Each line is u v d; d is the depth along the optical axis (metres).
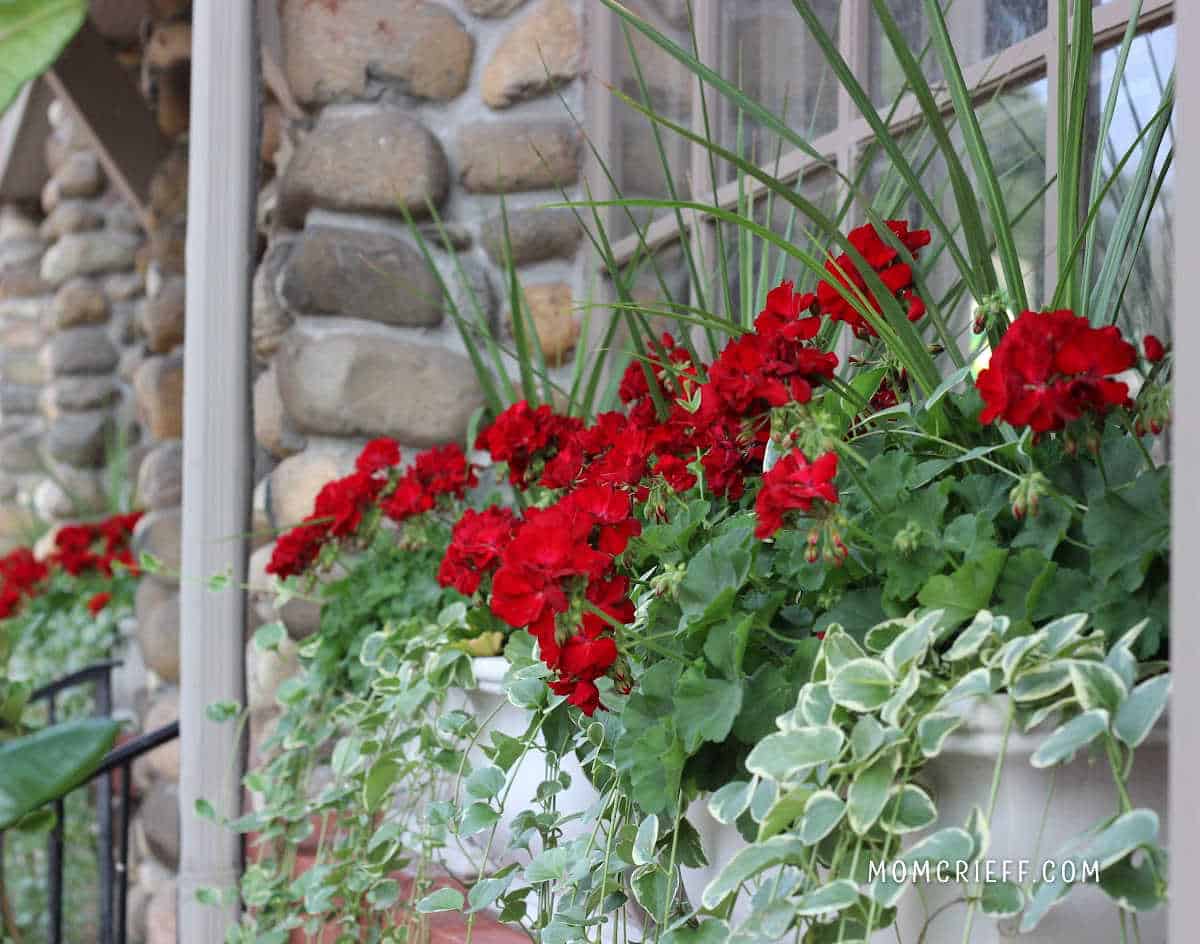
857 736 0.77
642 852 0.92
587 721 1.09
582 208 2.10
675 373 1.30
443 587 1.66
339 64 2.05
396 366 2.00
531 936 1.14
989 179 0.97
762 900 0.78
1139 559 0.79
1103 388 0.78
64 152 4.62
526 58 2.09
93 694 3.65
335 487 1.71
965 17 1.48
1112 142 1.29
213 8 1.95
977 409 0.96
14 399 5.01
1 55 0.86
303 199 2.03
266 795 1.70
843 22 1.65
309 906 1.39
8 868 3.54
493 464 1.73
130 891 3.26
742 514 1.07
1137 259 1.25
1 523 4.93
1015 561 0.83
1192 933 0.57
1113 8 1.28
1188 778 0.57
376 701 1.55
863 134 1.62
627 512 1.01
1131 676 0.73
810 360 0.91
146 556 1.91
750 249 1.42
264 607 2.09
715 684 0.90
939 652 0.88
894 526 0.89
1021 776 0.78
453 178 2.12
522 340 1.73
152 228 3.58
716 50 1.92
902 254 0.99
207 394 1.94
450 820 1.22
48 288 5.02
